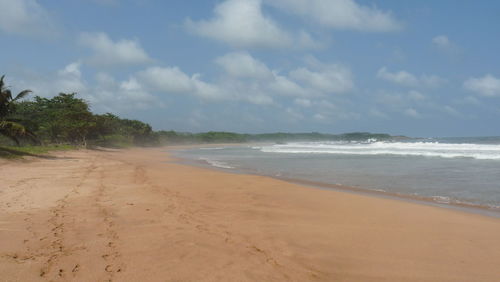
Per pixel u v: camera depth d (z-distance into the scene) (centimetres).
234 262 451
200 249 497
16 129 2295
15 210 727
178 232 582
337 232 620
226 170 1842
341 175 1559
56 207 764
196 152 4403
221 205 844
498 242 573
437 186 1209
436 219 727
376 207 842
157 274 404
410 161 2167
